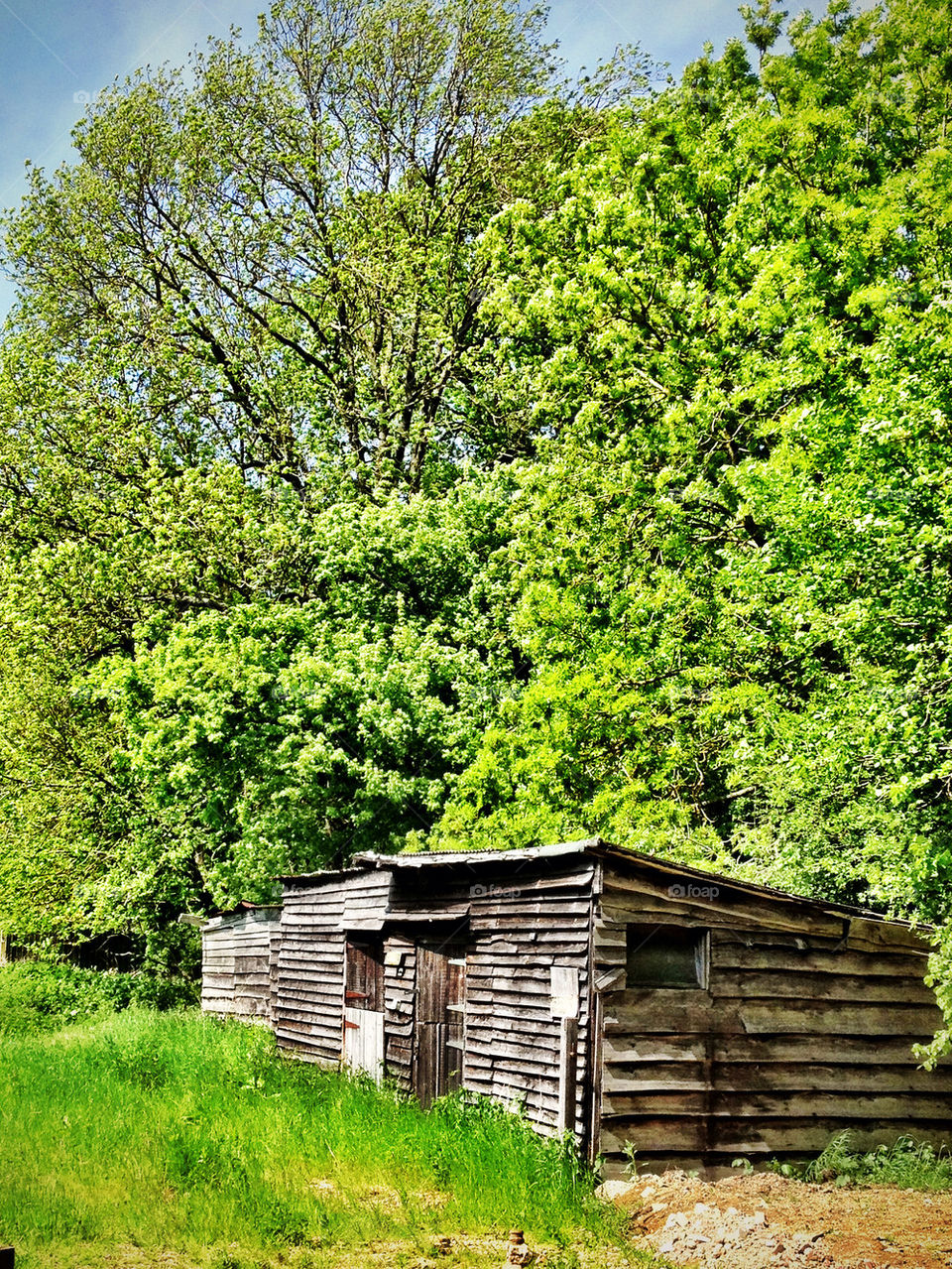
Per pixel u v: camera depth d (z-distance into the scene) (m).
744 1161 10.94
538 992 12.05
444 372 30.62
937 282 16.75
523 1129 11.38
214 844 26.62
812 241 21.20
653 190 23.45
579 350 24.08
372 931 16.67
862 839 14.99
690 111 25.28
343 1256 8.45
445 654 24.94
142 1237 8.65
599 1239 8.99
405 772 25.19
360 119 31.20
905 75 23.98
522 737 20.94
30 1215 8.94
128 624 28.75
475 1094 13.17
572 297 22.94
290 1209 9.38
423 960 15.21
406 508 26.47
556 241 25.16
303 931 19.97
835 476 14.35
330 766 24.17
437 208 30.64
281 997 20.67
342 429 31.75
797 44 24.28
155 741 24.19
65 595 27.69
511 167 30.00
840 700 14.31
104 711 29.23
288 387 31.64
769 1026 11.52
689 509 21.62
